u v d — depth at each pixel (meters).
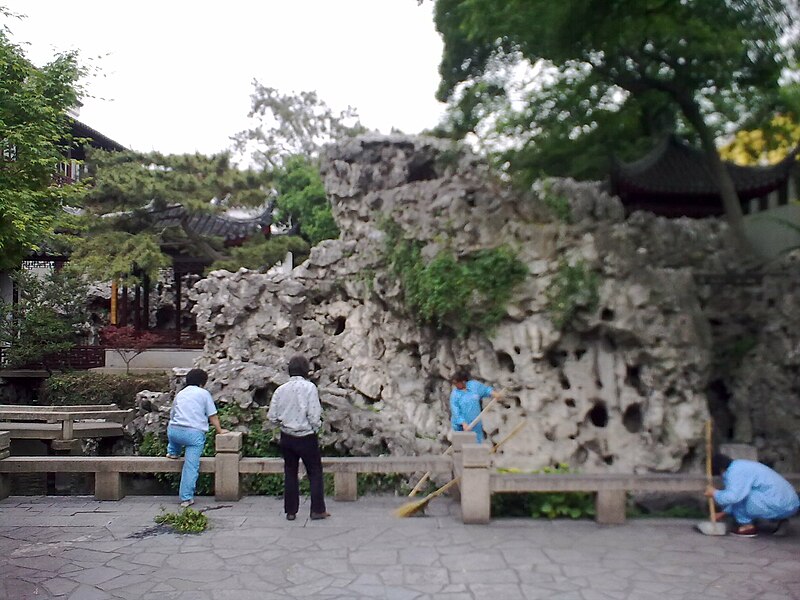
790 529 7.09
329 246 13.05
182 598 5.30
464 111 14.99
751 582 5.61
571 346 9.59
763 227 14.19
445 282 10.12
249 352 12.27
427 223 10.89
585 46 10.89
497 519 7.55
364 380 11.94
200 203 21.28
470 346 10.09
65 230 22.55
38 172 11.18
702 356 9.41
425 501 7.75
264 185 23.75
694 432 8.98
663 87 12.14
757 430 10.91
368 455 10.88
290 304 12.58
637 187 13.47
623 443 9.11
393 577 5.74
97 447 14.91
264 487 9.48
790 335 10.80
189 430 8.10
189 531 7.03
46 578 5.73
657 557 6.25
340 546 6.59
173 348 23.80
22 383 21.81
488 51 14.23
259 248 23.34
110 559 6.21
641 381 9.38
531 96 14.19
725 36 10.61
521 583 5.59
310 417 7.45
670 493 8.66
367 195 12.80
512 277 9.73
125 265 20.53
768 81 11.85
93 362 22.61
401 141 13.07
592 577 5.73
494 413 9.50
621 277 9.46
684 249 11.95
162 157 22.67
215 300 12.58
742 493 6.79
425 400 11.25
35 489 14.56
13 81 10.93
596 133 15.09
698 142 15.62
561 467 8.55
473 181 11.05
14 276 21.08
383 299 11.84
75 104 11.88
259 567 6.00
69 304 22.03
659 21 10.35
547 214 10.07
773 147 15.13
